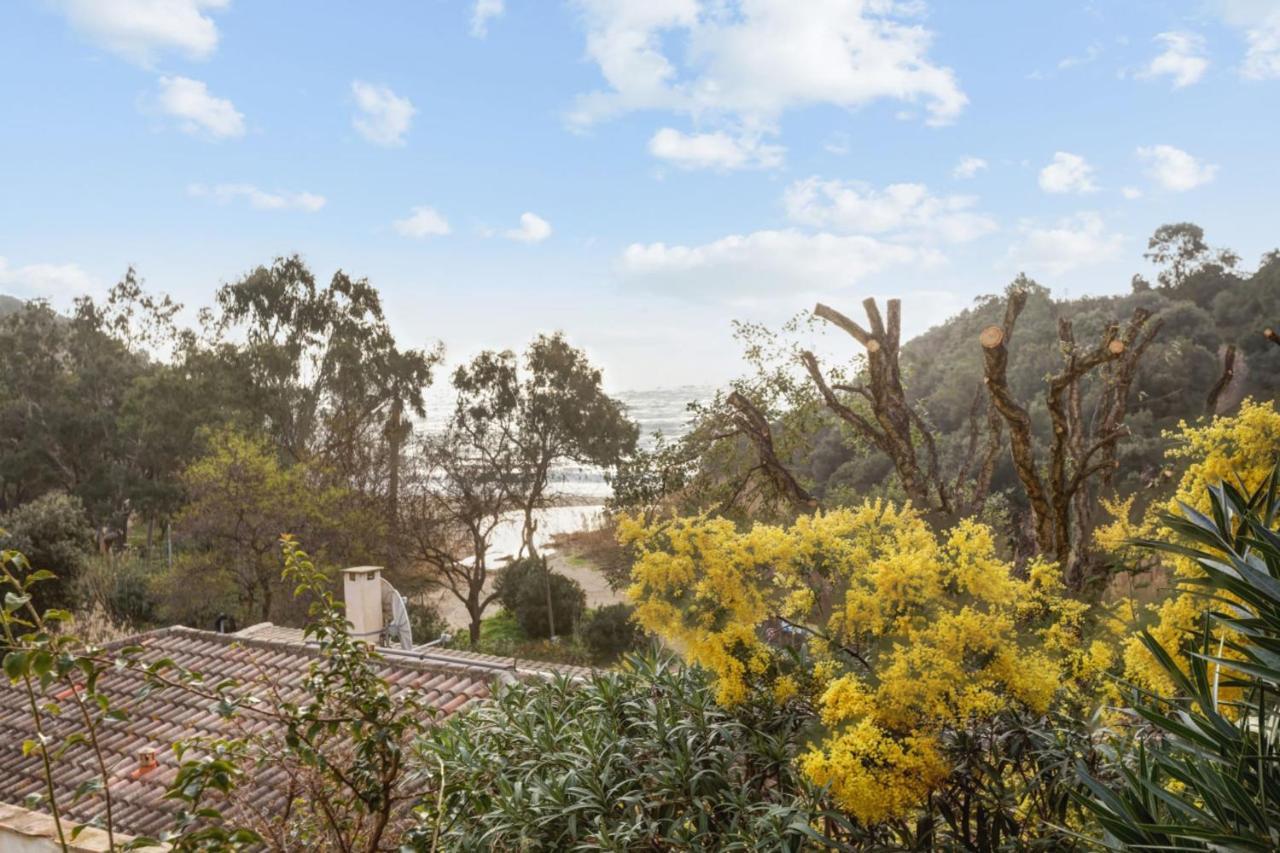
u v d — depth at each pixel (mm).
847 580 2965
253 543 19719
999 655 2627
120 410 33188
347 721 2494
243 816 2564
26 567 1962
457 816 3021
